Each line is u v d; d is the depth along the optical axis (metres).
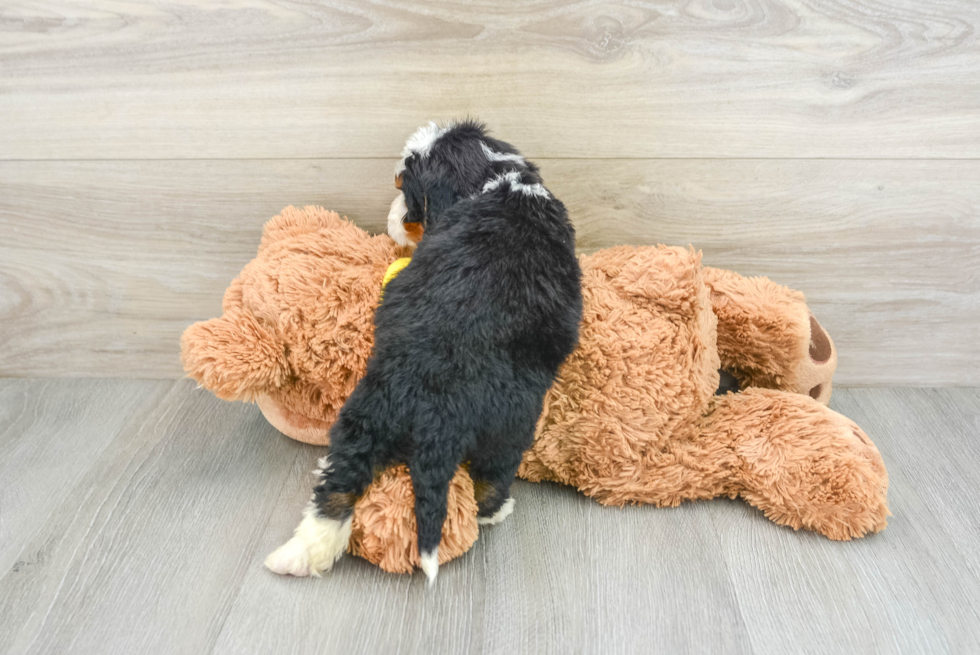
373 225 1.21
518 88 1.10
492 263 0.86
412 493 0.87
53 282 1.25
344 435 0.85
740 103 1.11
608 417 1.01
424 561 0.84
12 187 1.17
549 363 0.89
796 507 0.98
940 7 1.05
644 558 0.95
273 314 0.99
